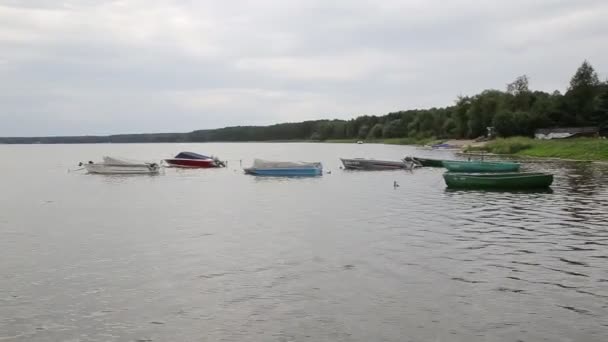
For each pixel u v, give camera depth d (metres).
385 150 167.88
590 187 50.69
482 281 20.53
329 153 157.25
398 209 38.59
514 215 35.22
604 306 17.80
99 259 24.58
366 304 18.25
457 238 28.05
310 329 16.30
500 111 155.75
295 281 20.84
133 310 18.05
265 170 71.12
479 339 15.41
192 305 18.42
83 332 16.34
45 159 138.50
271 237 28.91
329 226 31.95
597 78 157.88
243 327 16.53
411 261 23.50
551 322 16.52
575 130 133.38
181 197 47.94
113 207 41.53
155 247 26.86
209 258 24.52
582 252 24.73
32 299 19.19
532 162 85.75
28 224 33.75
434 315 17.19
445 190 51.12
